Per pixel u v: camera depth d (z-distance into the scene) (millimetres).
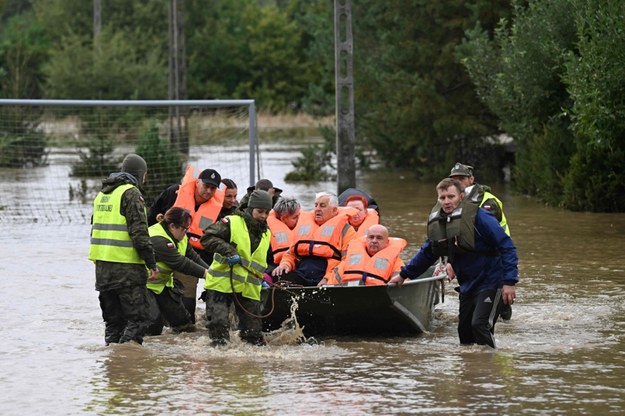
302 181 64188
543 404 17281
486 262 21234
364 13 66875
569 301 26672
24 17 166250
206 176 25234
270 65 160000
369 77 65500
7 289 29094
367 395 17969
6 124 73875
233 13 163750
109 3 152250
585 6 44281
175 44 78062
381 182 62875
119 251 21469
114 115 84500
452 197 21094
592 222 42312
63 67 111938
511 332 23297
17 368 20156
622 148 45312
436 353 21391
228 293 21891
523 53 48688
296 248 24234
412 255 34219
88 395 18125
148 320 22250
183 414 16891
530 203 49719
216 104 44188
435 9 61875
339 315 22953
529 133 51375
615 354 21031
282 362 20672
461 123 61469
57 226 43906
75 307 26547
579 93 42219
